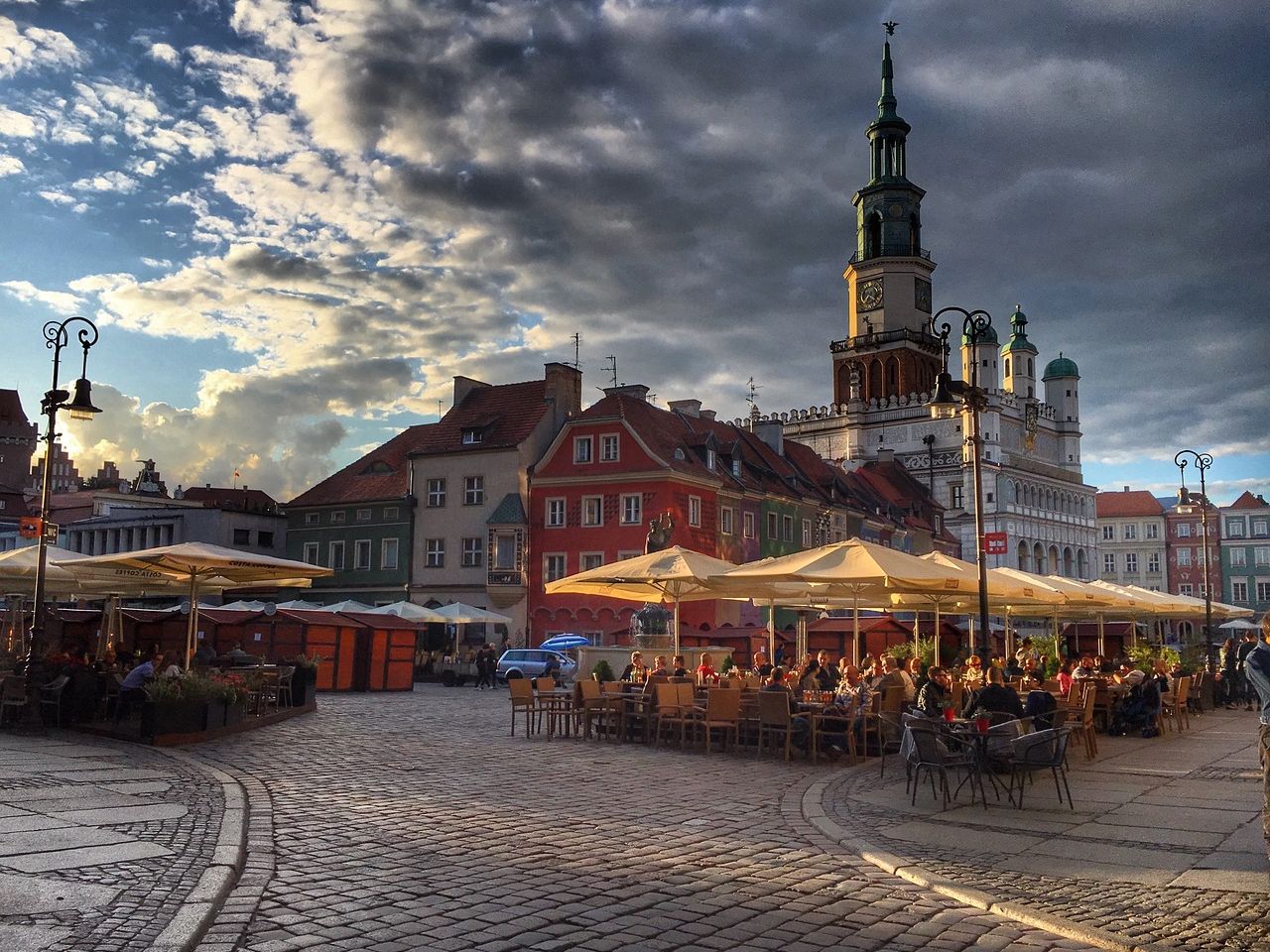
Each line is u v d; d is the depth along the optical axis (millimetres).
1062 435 120688
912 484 96250
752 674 24469
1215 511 129375
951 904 8906
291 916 8078
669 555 23250
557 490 56688
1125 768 17969
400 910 8297
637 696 21250
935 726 14000
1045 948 7715
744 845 11172
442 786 14672
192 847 9992
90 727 20062
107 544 69750
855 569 20219
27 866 9000
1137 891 9258
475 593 58281
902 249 117688
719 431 65688
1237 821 12664
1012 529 103625
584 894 8914
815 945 7707
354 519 62750
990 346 106812
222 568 23609
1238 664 35469
